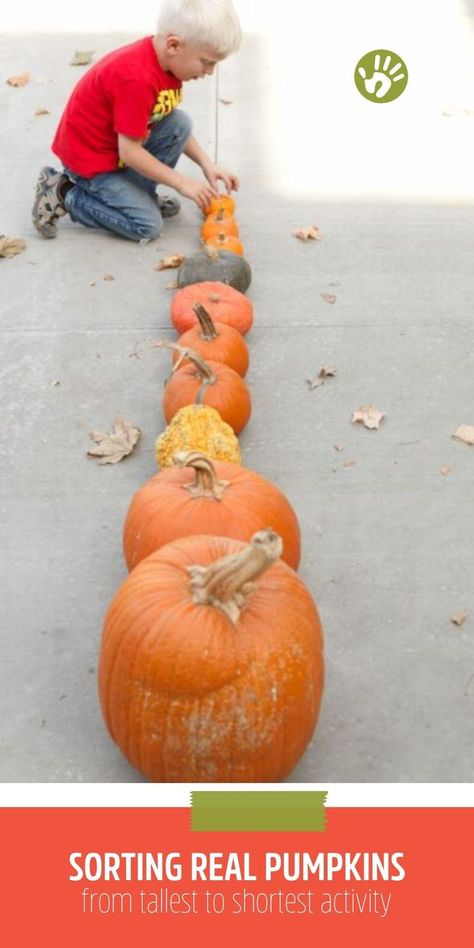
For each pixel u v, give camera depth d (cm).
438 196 586
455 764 287
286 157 623
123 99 497
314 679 260
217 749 252
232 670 246
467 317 484
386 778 282
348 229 554
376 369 447
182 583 258
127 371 444
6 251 525
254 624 253
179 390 378
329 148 635
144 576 262
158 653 248
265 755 255
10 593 339
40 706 302
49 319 478
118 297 495
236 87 707
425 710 301
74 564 350
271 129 655
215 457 342
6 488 382
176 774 258
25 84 699
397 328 475
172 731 251
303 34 791
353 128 659
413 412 422
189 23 479
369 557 353
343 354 456
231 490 307
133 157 510
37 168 601
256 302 492
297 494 379
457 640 324
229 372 383
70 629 327
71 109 521
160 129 535
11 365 446
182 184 516
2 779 281
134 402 426
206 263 469
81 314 482
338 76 725
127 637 254
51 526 365
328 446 403
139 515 305
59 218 546
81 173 525
